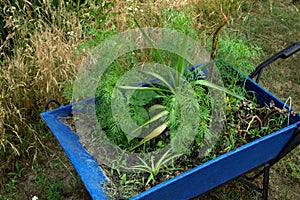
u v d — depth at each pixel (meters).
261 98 2.30
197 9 3.96
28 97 2.96
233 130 2.15
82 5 3.46
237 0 4.42
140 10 3.28
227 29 3.86
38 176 2.71
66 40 3.18
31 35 3.08
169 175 1.96
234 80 2.32
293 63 3.72
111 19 3.34
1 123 2.72
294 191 2.64
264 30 4.13
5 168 2.75
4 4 3.07
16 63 2.91
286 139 2.05
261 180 2.70
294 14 4.38
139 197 1.63
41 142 2.86
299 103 3.34
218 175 1.93
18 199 2.58
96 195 1.73
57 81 2.99
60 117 2.16
